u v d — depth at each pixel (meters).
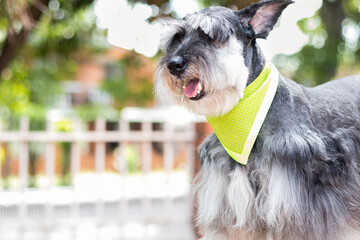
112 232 8.02
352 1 10.68
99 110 15.59
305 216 3.16
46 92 14.18
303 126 3.25
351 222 3.38
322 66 10.29
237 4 6.27
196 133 5.58
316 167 3.22
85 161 17.83
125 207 7.94
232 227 3.39
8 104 13.12
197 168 4.42
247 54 3.39
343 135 3.53
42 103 14.29
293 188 3.12
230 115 3.33
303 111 3.35
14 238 7.56
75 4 7.91
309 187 3.22
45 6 6.94
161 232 7.95
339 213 3.28
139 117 15.73
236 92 3.27
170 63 3.30
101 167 7.87
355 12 10.77
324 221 3.24
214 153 3.51
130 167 16.64
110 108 16.05
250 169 3.30
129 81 14.50
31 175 13.35
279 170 3.16
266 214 3.20
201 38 3.39
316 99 3.60
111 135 7.75
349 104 3.75
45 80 14.02
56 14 8.27
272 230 3.21
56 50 10.25
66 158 13.76
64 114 15.52
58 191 9.17
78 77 19.41
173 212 8.16
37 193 8.80
